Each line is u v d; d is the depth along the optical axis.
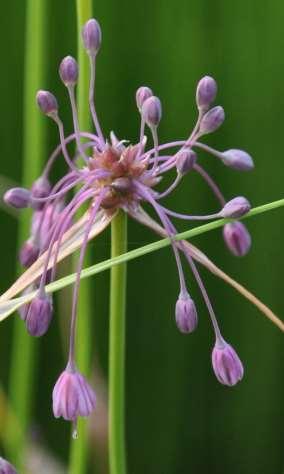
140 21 0.30
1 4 0.30
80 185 0.24
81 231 0.21
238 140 0.30
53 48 0.30
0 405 0.27
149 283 0.31
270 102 0.30
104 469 0.28
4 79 0.30
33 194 0.22
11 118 0.30
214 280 0.31
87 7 0.23
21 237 0.26
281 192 0.30
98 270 0.21
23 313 0.21
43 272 0.20
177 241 0.21
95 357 0.29
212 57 0.30
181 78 0.30
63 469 0.30
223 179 0.30
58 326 0.31
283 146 0.30
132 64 0.30
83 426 0.24
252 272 0.31
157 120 0.20
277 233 0.31
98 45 0.21
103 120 0.30
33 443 0.30
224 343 0.21
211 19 0.30
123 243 0.21
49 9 0.29
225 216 0.21
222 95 0.30
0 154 0.30
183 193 0.30
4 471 0.20
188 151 0.20
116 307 0.21
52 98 0.21
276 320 0.21
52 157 0.22
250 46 0.30
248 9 0.30
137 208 0.21
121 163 0.21
